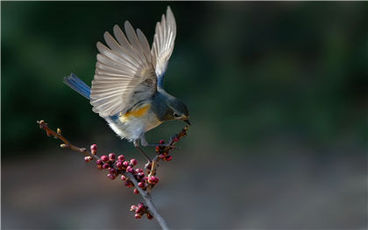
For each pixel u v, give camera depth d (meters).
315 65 19.25
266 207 12.06
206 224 11.62
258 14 20.27
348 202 11.84
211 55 19.52
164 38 6.23
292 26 20.06
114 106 5.51
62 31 17.05
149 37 18.64
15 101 16.28
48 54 16.56
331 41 19.12
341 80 18.27
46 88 16.30
